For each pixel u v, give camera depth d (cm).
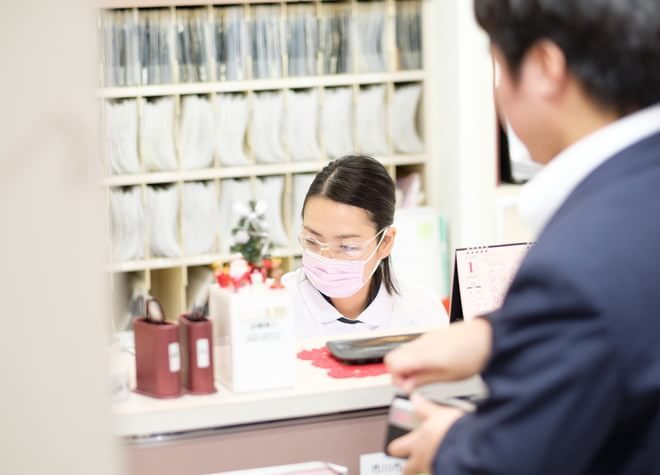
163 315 141
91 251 104
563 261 90
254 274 143
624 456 95
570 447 90
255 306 138
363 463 157
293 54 427
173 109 412
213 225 422
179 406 134
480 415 99
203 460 150
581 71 97
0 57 99
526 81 101
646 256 91
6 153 100
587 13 95
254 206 150
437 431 107
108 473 109
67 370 105
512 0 100
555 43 98
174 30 408
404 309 229
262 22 421
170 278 425
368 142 442
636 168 96
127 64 404
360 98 439
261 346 139
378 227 209
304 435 154
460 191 427
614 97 97
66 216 102
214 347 147
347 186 204
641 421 92
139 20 403
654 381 88
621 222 92
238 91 421
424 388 143
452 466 98
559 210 99
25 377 104
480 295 167
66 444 107
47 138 101
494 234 427
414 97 447
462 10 415
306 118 430
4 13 98
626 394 89
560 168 100
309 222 209
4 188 101
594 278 89
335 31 432
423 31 443
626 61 95
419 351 108
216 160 421
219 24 416
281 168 427
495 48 105
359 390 142
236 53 419
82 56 100
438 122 445
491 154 424
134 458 147
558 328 90
